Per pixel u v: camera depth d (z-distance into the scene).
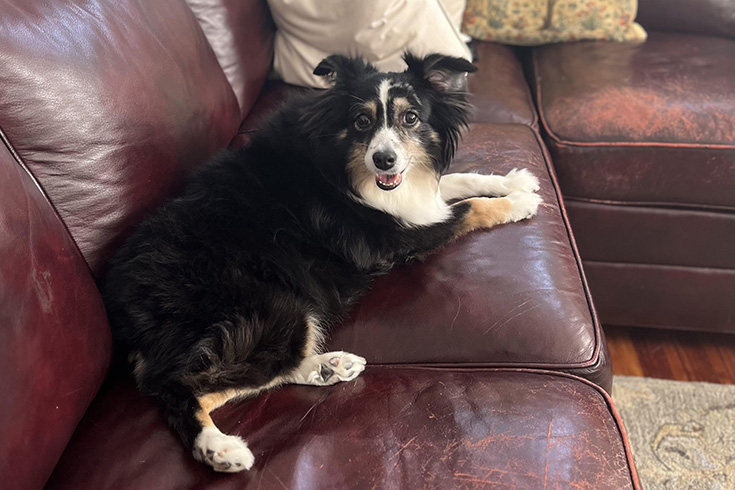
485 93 2.37
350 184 1.64
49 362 1.02
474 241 1.61
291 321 1.37
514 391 1.22
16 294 0.98
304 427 1.15
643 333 2.46
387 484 1.03
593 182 2.15
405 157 1.63
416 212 1.65
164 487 1.04
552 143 2.15
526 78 2.64
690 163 2.05
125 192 1.36
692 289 2.27
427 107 1.69
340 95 1.65
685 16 2.74
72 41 1.29
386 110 1.63
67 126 1.23
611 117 2.12
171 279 1.31
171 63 1.60
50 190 1.23
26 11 1.23
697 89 2.19
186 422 1.15
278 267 1.45
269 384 1.31
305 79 2.35
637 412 2.07
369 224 1.62
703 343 2.39
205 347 1.26
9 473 0.91
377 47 2.22
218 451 1.06
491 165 1.92
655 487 1.84
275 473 1.05
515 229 1.63
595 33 2.68
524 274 1.47
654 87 2.22
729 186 2.06
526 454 1.06
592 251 2.29
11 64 1.15
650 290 2.31
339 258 1.58
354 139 1.65
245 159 1.60
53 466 1.03
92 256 1.30
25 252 1.02
